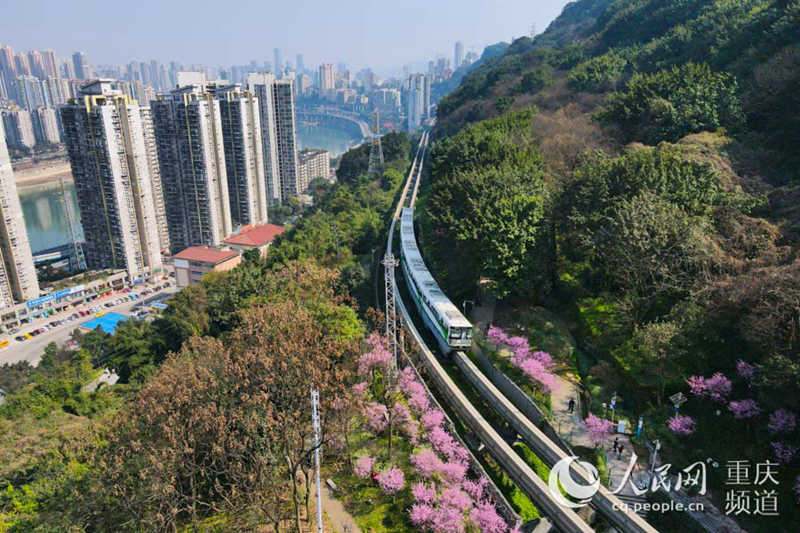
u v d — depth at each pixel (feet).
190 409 120.16
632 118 264.52
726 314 143.54
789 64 226.79
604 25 584.81
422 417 147.74
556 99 386.52
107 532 115.03
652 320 167.32
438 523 112.16
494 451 139.44
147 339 265.54
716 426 134.51
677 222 161.68
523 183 228.22
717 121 231.30
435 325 202.59
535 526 120.26
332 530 119.55
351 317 192.34
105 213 468.34
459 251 213.25
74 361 274.16
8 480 133.49
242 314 178.19
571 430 145.18
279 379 126.62
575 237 201.67
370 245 340.80
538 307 203.51
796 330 126.41
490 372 180.04
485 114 473.67
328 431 130.00
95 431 137.59
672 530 114.93
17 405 181.88
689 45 342.64
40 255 524.52
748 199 177.27
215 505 122.62
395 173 517.96
